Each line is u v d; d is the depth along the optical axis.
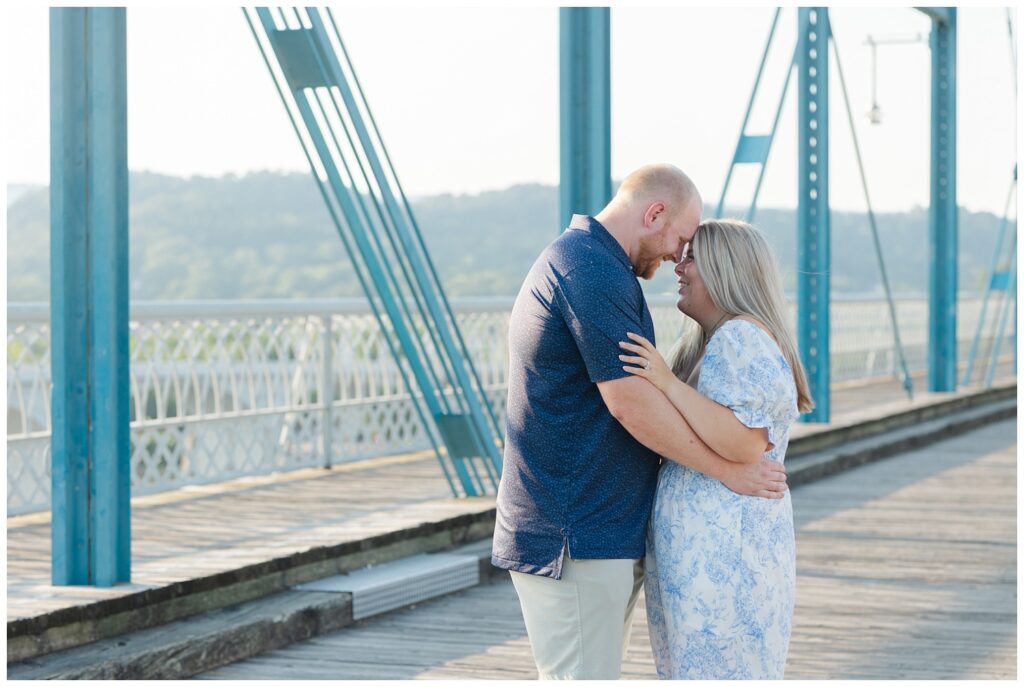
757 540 3.13
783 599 3.17
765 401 3.08
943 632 5.32
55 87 4.80
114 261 4.83
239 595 5.19
